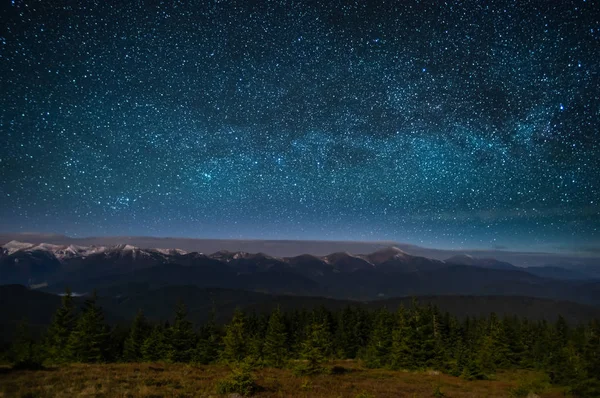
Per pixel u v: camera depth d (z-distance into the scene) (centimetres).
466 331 8788
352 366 4912
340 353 6850
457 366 4241
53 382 1831
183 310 5650
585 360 3309
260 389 2016
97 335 4997
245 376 1986
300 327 8631
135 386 1797
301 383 2442
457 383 3466
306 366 3147
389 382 3108
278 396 1856
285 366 3791
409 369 4634
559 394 3036
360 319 8481
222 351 4650
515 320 9688
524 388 2927
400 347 4756
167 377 2147
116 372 2239
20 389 1619
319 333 3719
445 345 6600
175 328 5462
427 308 7094
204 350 5059
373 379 3250
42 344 5753
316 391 2150
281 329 5503
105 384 1791
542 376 3594
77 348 4825
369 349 5550
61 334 5322
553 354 5566
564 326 8400
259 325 8356
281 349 5109
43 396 1527
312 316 8562
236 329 4822
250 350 4844
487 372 4675
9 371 2158
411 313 6309
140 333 6438
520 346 6181
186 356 5153
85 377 1964
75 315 5544
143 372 2333
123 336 7262
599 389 2958
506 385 3444
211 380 2153
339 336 7738
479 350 5700
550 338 7212
